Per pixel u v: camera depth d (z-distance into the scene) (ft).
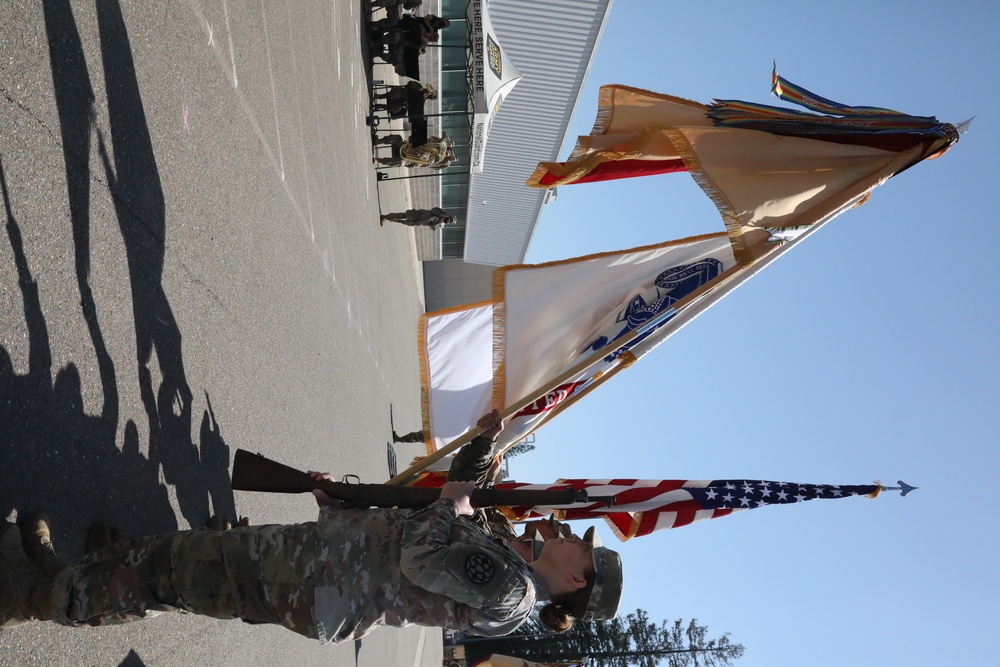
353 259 35.06
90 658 11.18
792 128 13.99
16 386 10.07
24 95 10.70
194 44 16.87
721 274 14.66
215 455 16.29
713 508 14.10
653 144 14.66
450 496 10.52
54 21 11.53
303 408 23.43
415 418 64.13
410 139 43.16
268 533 10.23
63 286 11.28
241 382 18.22
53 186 11.23
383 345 44.50
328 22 31.76
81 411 11.50
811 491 13.84
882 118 14.25
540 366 15.92
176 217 15.33
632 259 16.20
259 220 20.62
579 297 16.11
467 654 110.22
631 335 14.99
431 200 80.38
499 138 75.31
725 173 13.48
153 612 10.32
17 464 10.00
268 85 22.43
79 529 11.27
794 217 13.41
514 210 81.35
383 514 10.44
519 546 11.69
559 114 73.05
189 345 15.52
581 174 14.90
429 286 105.09
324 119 30.04
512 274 16.06
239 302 18.56
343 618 9.93
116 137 13.15
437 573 9.69
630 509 14.19
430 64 58.90
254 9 21.50
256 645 17.65
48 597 9.66
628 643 118.73
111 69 13.14
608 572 11.07
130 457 12.81
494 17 67.72
